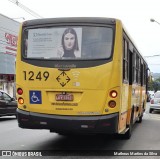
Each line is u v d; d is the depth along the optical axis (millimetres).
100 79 8391
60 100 8531
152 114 25578
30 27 8969
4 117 20797
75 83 8461
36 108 8703
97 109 8359
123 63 9109
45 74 8656
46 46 8781
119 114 8523
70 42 8648
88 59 8492
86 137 11766
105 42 8531
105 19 8625
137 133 13453
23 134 12391
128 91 10469
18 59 8984
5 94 18375
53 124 8531
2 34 32250
